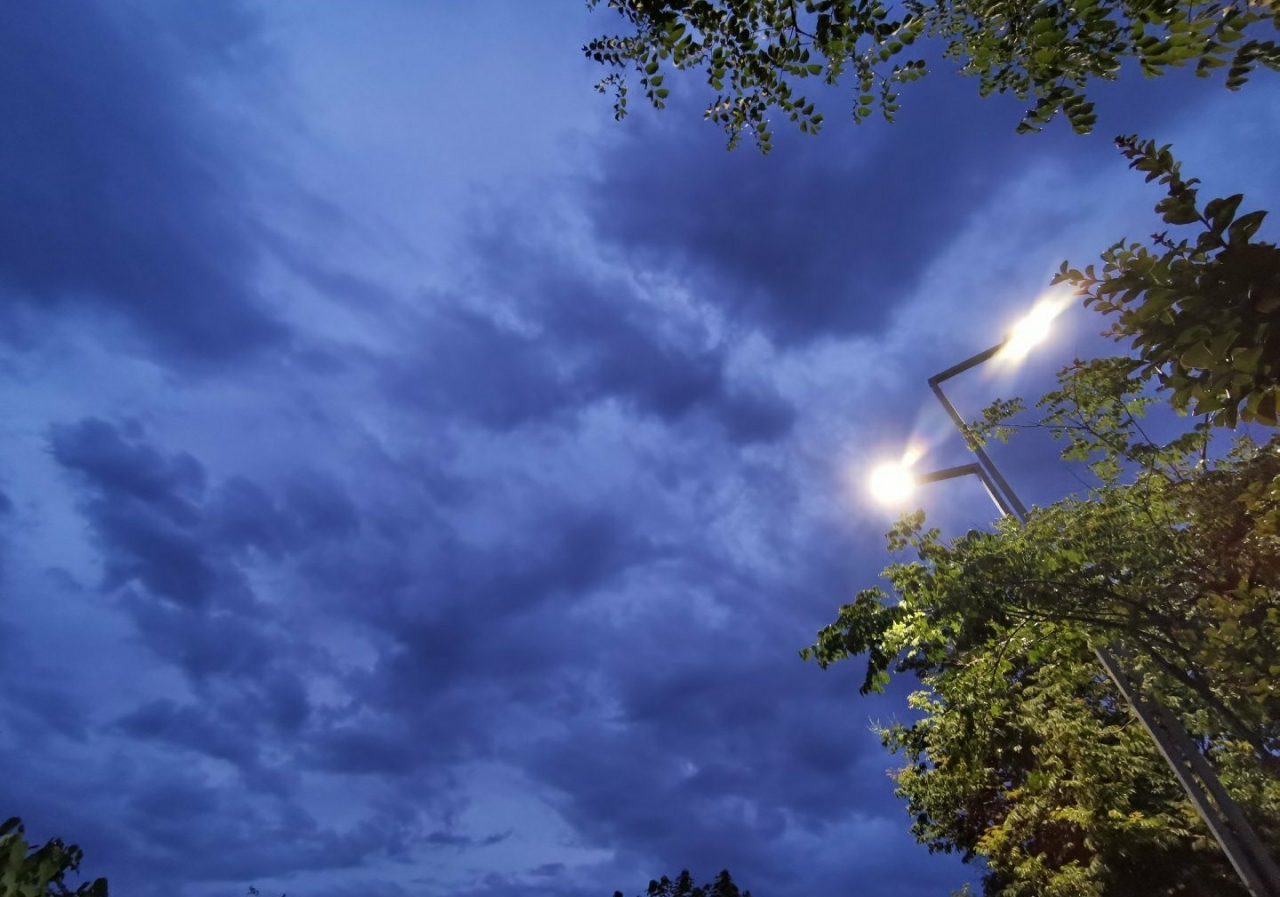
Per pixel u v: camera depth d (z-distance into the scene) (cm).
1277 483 393
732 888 3541
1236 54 339
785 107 602
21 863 336
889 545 1000
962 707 1111
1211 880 1438
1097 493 1143
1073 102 441
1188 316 257
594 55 637
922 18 531
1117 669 1051
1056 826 1648
